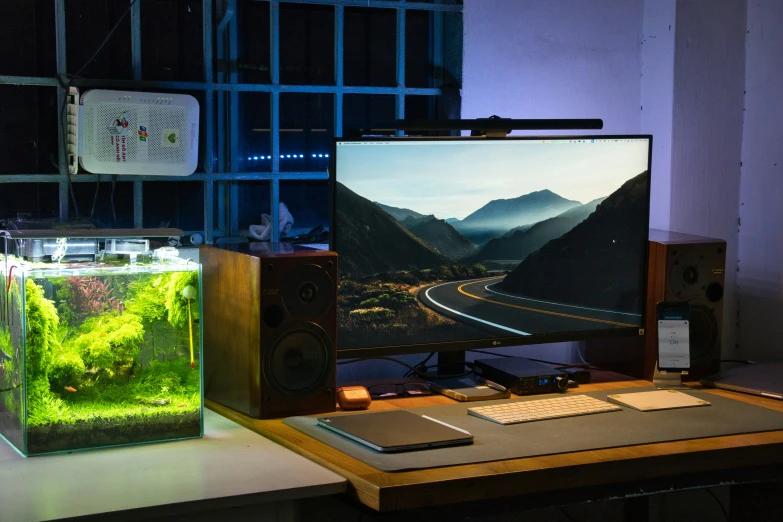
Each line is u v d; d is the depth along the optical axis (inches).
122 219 89.2
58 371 64.5
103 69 88.1
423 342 83.3
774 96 102.1
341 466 61.4
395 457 62.7
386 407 79.4
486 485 59.7
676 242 88.3
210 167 90.3
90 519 53.0
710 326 90.0
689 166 103.0
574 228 87.7
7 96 85.1
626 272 90.0
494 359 91.2
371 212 80.0
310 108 97.3
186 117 86.0
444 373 88.8
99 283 64.9
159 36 90.3
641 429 71.3
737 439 69.6
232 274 76.9
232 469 61.7
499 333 86.0
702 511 108.7
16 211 87.0
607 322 90.0
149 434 68.0
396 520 61.2
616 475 63.8
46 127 86.2
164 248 71.6
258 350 73.7
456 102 96.4
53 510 53.4
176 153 86.0
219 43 90.1
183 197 92.6
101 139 82.9
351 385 86.0
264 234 92.4
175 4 90.3
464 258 84.0
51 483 58.5
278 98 92.2
